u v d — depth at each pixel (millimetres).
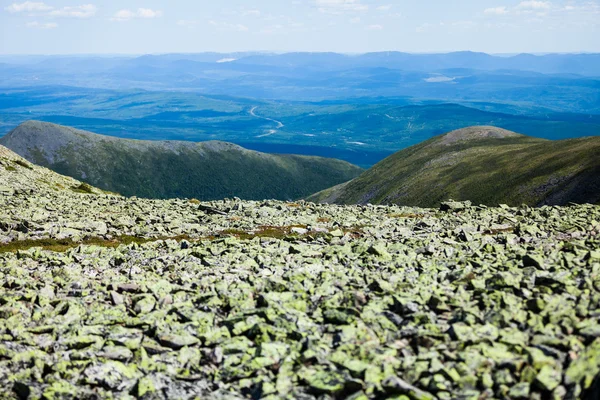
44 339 15992
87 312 18438
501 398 11273
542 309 15977
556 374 11523
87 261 28016
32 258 29609
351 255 27656
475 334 14242
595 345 11797
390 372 12562
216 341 15508
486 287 19188
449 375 12023
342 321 16188
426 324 15320
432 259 25938
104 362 14219
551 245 28188
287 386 12586
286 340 15211
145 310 18531
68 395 12703
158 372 13898
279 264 25469
